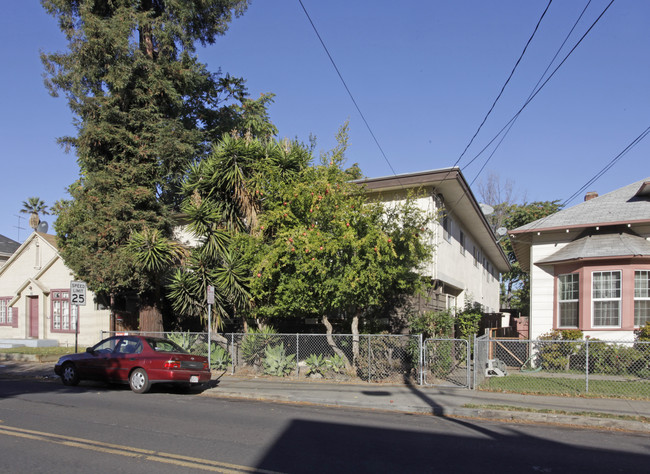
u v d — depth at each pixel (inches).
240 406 402.6
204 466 229.3
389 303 633.6
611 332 551.8
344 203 496.4
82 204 675.4
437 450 267.3
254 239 553.9
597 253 562.6
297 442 278.8
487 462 245.4
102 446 262.8
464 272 881.5
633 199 623.2
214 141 880.3
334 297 501.4
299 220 523.2
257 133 931.3
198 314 624.7
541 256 636.1
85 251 672.4
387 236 484.4
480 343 494.9
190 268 602.5
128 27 657.0
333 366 539.2
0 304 1007.6
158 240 623.2
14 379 584.1
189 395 468.4
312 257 482.3
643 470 235.9
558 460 251.1
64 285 913.5
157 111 698.8
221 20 781.3
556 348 551.2
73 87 661.3
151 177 698.2
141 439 279.1
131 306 870.4
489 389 455.2
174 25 701.9
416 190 642.8
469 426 332.8
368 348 514.6
